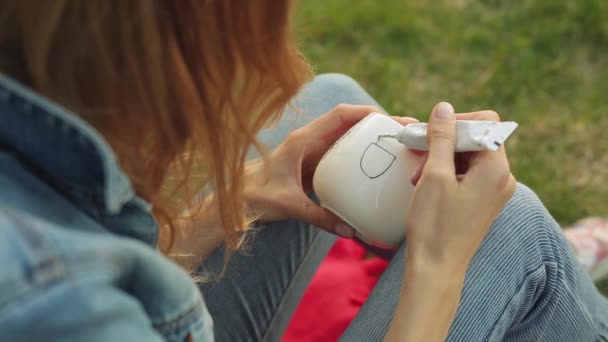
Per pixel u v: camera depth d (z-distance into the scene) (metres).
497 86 1.70
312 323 1.25
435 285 0.66
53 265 0.40
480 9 1.86
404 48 1.80
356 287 1.30
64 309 0.40
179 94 0.56
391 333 0.67
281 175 0.90
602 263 1.40
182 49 0.56
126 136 0.56
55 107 0.45
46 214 0.47
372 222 0.79
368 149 0.79
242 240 0.84
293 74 0.68
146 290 0.49
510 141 1.60
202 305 0.58
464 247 0.68
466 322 0.75
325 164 0.81
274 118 0.77
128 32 0.50
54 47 0.49
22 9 0.47
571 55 1.74
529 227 0.80
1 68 0.49
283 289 0.92
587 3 1.79
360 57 1.79
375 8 1.86
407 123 0.87
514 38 1.78
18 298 0.39
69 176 0.49
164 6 0.53
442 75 1.74
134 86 0.53
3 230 0.40
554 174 1.55
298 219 0.89
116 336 0.42
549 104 1.66
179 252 0.87
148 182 0.60
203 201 0.85
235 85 0.64
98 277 0.42
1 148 0.47
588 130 1.61
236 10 0.58
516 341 0.89
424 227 0.68
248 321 0.91
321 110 1.01
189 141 0.66
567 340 0.90
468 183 0.68
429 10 1.86
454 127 0.69
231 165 0.70
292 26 0.67
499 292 0.77
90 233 0.48
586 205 1.50
